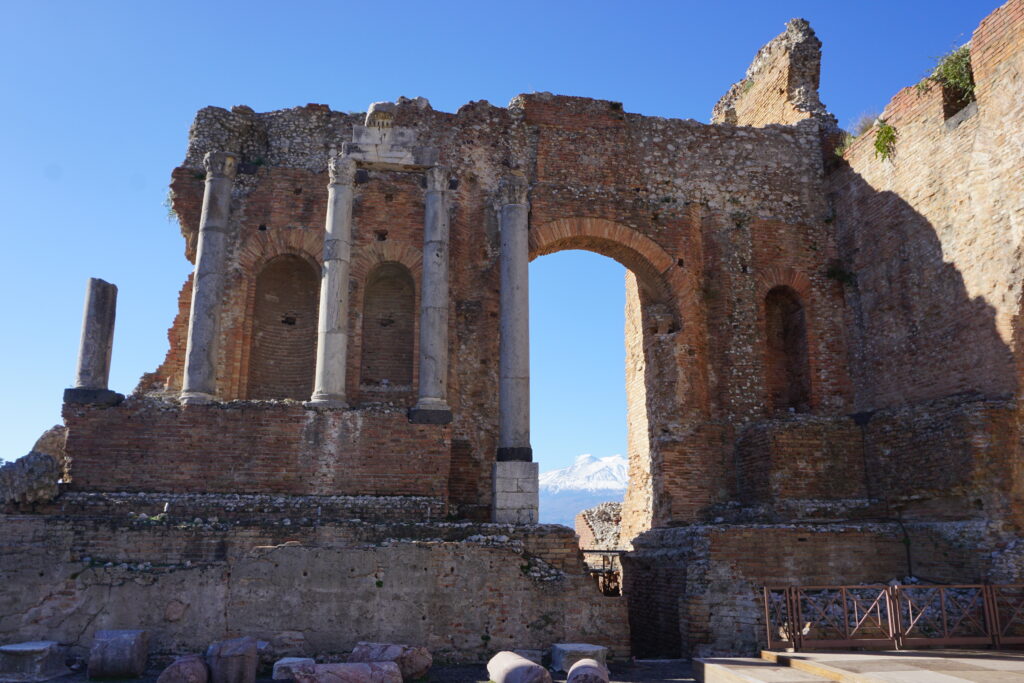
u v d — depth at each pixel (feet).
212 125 81.61
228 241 78.13
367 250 79.20
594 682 39.83
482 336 80.59
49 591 50.16
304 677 41.06
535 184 85.97
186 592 50.67
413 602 52.49
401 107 85.20
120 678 44.73
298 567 51.93
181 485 62.64
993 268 67.97
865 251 85.40
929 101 76.79
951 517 66.69
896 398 78.79
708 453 82.33
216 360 69.05
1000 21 68.44
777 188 91.71
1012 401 64.80
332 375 66.90
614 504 114.01
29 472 58.34
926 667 40.32
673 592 65.57
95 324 65.21
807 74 98.89
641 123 90.89
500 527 56.34
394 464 64.90
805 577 63.05
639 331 94.02
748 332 86.58
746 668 43.78
